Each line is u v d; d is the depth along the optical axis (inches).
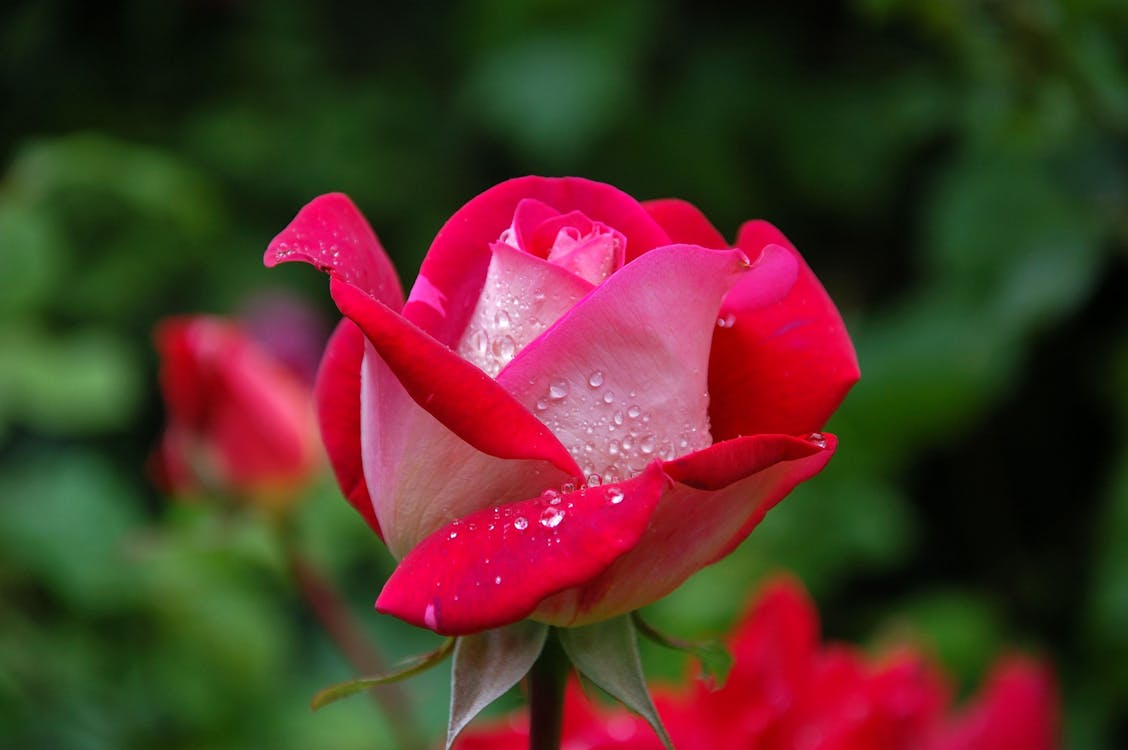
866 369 54.0
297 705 43.6
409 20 76.5
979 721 23.8
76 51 75.1
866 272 71.6
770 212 70.7
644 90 69.9
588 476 19.1
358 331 20.9
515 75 67.2
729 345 20.5
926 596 60.2
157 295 69.6
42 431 65.7
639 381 19.1
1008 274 48.1
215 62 75.5
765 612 24.0
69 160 45.3
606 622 19.8
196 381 32.5
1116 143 38.4
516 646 19.6
